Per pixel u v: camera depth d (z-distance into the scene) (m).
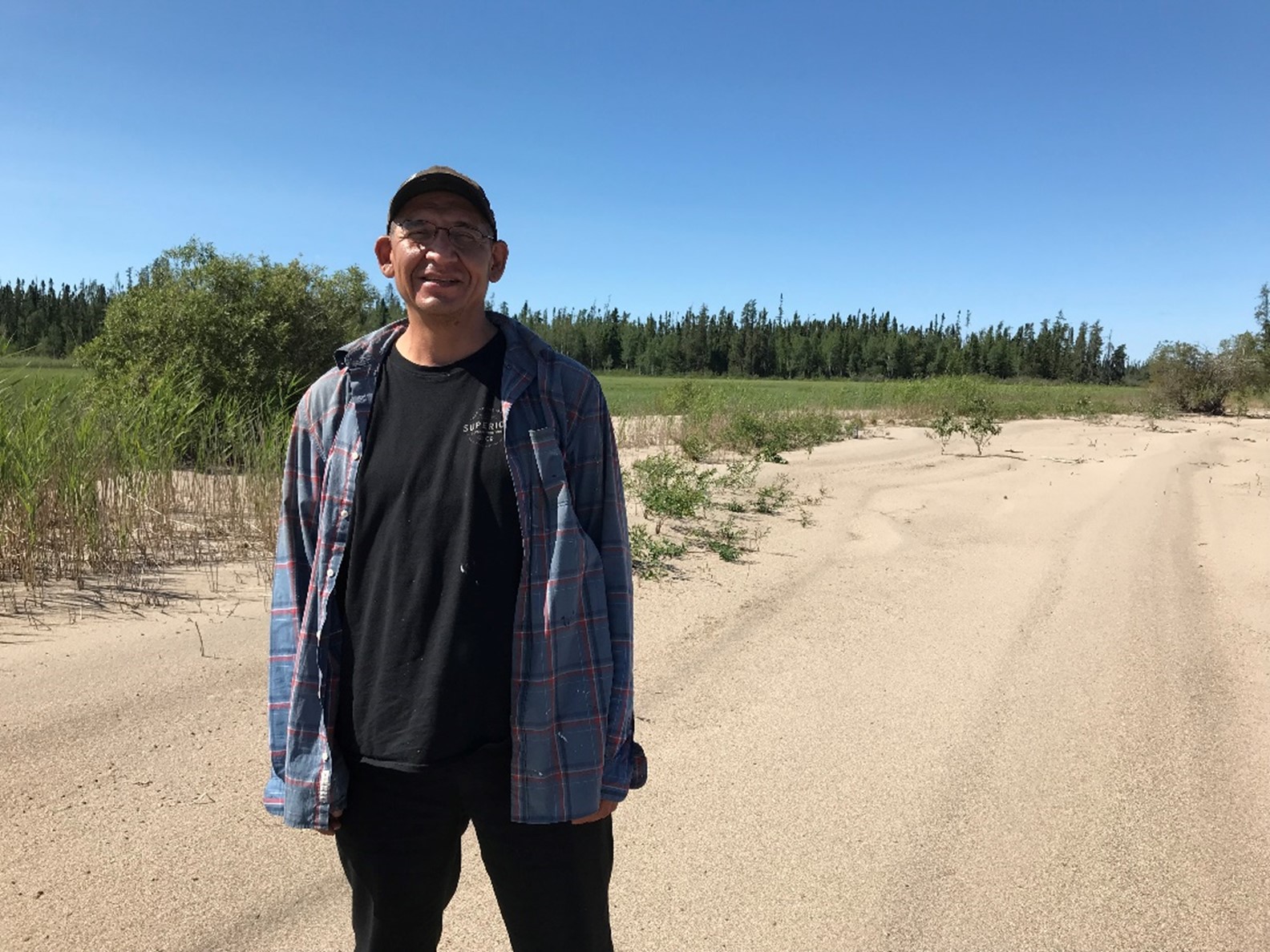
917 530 9.00
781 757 3.95
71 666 4.37
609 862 1.98
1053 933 2.81
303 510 1.92
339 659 1.87
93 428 7.00
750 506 9.98
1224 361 32.09
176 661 4.54
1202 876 3.12
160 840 3.06
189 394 8.89
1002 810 3.54
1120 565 7.64
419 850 1.87
